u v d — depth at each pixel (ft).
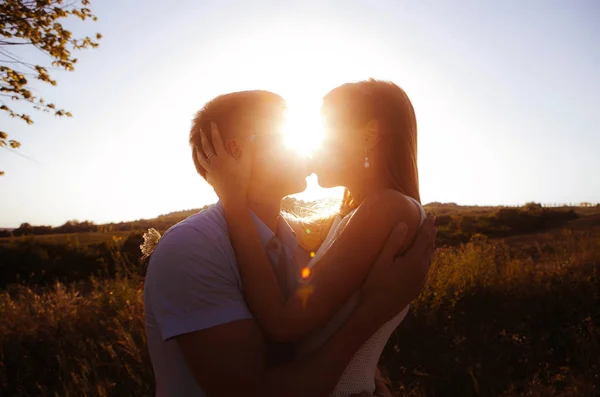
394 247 5.15
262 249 5.20
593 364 16.67
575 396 14.96
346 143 6.19
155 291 4.89
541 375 17.07
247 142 5.67
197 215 5.39
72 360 16.20
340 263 5.13
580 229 73.41
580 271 23.06
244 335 4.77
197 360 4.72
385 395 5.94
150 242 5.87
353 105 6.14
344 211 6.81
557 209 101.81
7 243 55.42
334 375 4.84
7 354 16.70
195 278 4.76
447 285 21.36
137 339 17.43
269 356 5.27
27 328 18.52
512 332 19.77
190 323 4.69
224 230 5.22
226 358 4.67
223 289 4.85
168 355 5.17
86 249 53.06
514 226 84.69
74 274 48.26
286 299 5.66
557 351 18.79
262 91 6.13
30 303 21.98
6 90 28.96
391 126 6.10
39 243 54.39
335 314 5.38
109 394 14.48
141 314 19.36
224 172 5.47
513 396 15.85
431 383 17.13
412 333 19.30
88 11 32.40
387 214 5.26
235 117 5.87
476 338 19.24
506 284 22.62
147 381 14.97
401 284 5.10
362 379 5.49
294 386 4.74
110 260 46.39
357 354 5.48
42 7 30.55
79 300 22.31
